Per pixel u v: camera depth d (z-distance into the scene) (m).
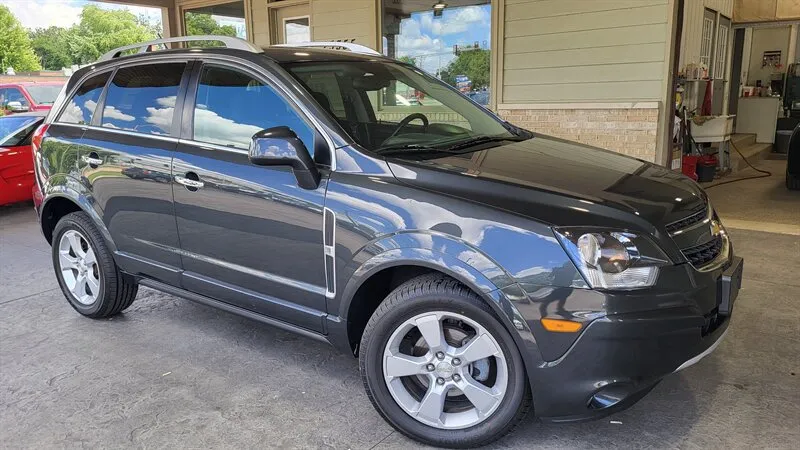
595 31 6.51
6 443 2.85
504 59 7.19
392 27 8.23
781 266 4.90
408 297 2.65
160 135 3.60
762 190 8.13
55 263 4.43
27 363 3.65
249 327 4.11
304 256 2.97
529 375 2.44
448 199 2.57
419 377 2.78
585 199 2.51
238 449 2.75
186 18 10.78
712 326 2.62
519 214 2.44
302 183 2.89
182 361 3.62
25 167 8.22
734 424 2.80
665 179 2.95
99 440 2.85
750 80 14.27
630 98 6.45
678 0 6.07
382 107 3.55
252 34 9.79
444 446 2.71
